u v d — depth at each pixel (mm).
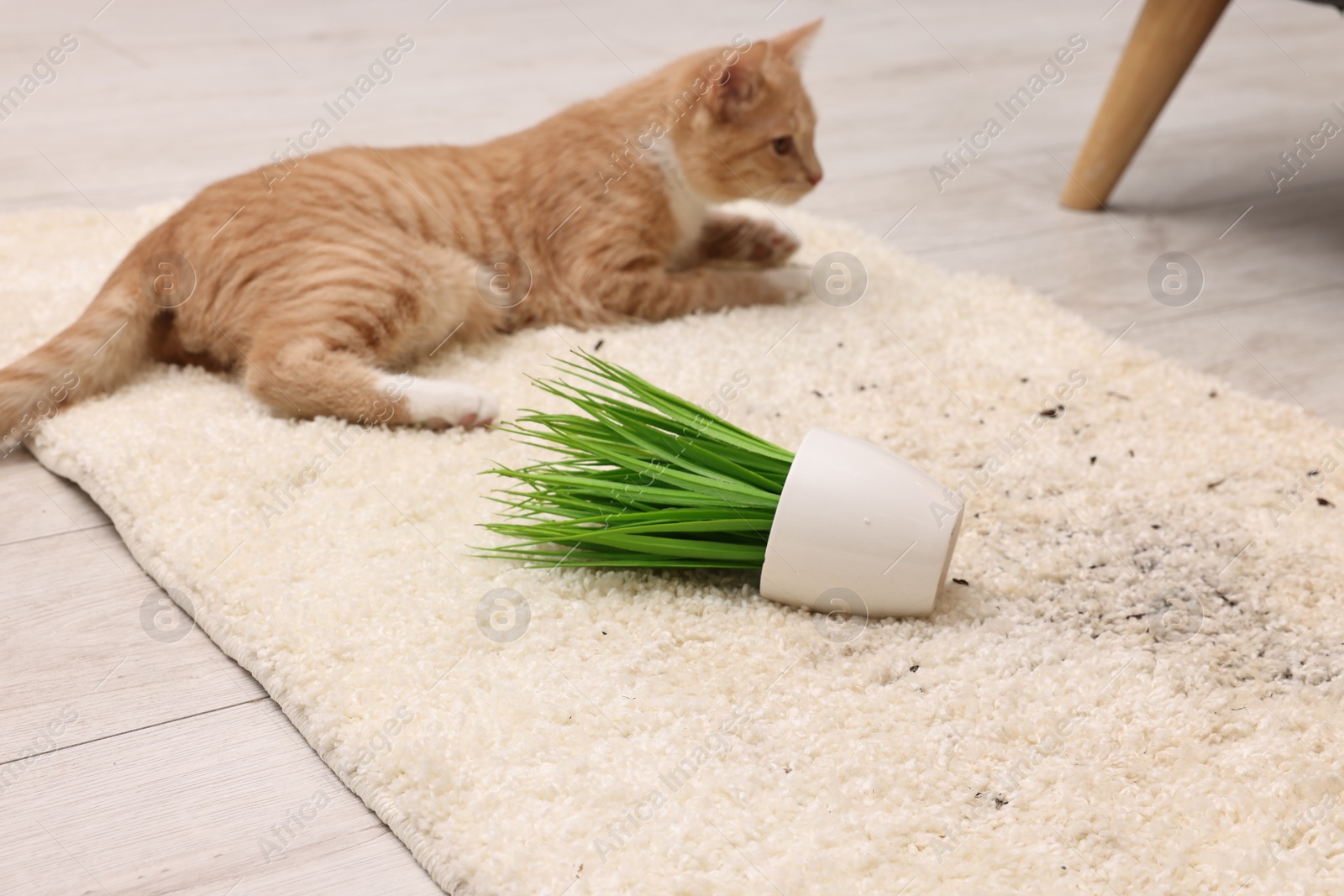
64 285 1897
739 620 1178
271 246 1603
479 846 887
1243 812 949
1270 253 2293
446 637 1120
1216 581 1271
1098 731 1037
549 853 879
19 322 1742
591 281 1853
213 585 1173
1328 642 1174
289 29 3793
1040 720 1044
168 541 1243
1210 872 887
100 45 3520
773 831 911
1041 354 1804
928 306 1962
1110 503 1415
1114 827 926
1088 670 1115
